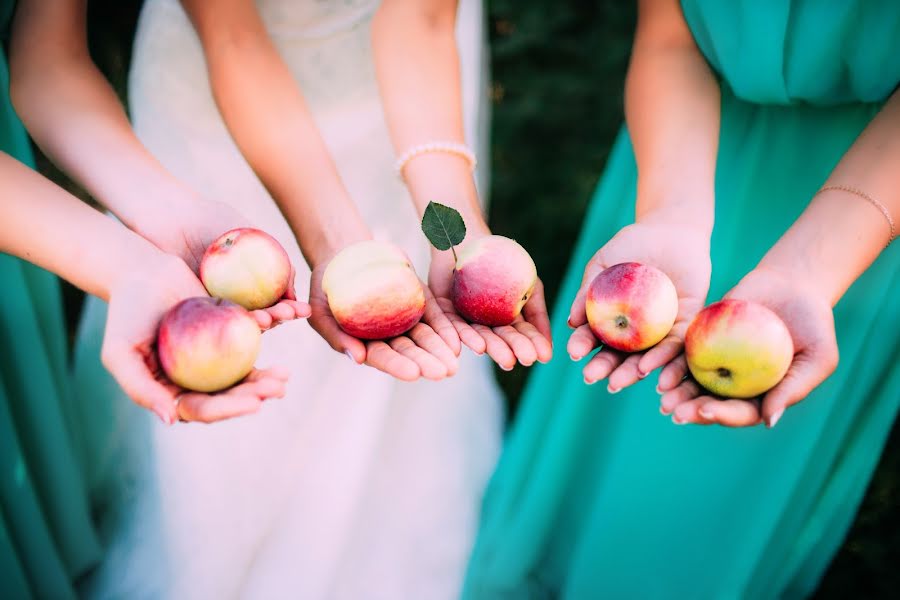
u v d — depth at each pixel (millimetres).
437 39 2176
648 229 1764
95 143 1834
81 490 2229
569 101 3689
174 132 2232
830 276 1566
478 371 2801
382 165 2340
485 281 1688
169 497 2287
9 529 1957
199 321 1470
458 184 2037
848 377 1843
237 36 2031
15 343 1884
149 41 2170
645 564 2111
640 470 2068
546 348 1685
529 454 2365
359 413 2324
